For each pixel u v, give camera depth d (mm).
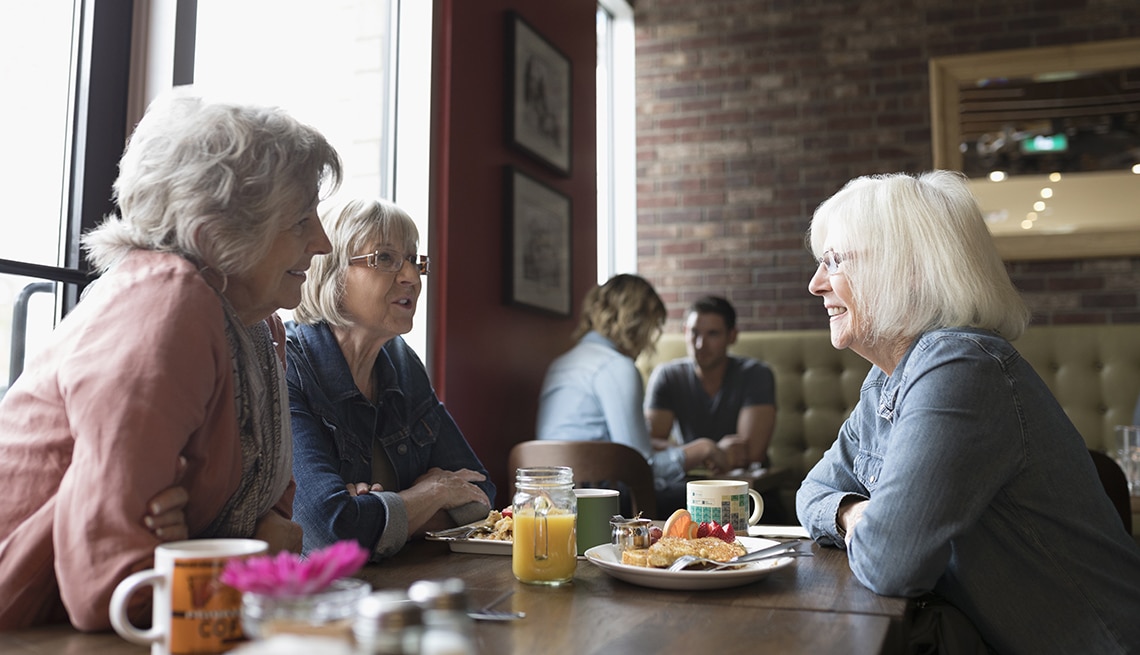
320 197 1285
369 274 1661
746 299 4750
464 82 3102
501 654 833
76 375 938
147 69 2039
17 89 1815
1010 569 1239
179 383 952
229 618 782
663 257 4887
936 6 4586
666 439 3900
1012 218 4387
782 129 4770
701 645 873
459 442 1868
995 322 1347
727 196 4820
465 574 1246
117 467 896
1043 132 4383
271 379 1251
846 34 4711
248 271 1172
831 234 1440
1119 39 4320
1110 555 1245
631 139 4973
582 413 3070
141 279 1022
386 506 1411
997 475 1210
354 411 1663
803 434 4402
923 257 1339
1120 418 3973
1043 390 1300
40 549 945
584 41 4199
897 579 1124
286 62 2488
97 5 1946
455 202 3016
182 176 1108
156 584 790
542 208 3615
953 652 1213
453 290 2988
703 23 4914
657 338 3328
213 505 1073
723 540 1376
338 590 666
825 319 4629
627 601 1073
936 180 1408
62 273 1850
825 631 933
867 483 1452
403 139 2951
